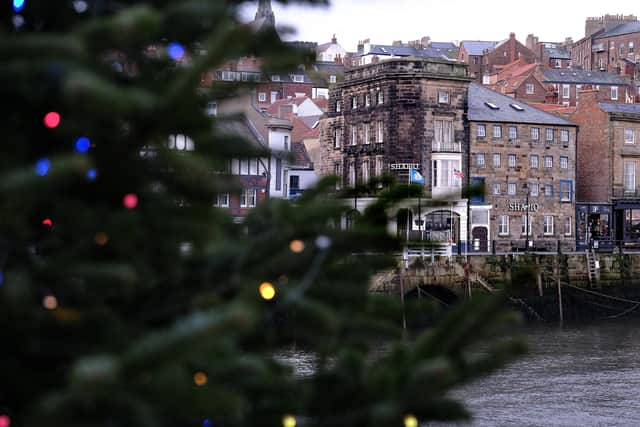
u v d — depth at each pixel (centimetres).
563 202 12556
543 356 6506
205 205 595
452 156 11625
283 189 9206
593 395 4894
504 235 12031
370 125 11944
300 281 621
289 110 15488
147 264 553
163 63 632
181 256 573
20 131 531
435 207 705
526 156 12256
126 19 443
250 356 559
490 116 12012
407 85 11506
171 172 567
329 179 697
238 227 645
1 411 533
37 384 506
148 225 545
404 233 679
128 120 506
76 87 413
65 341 506
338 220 650
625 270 11069
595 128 13450
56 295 530
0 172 452
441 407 541
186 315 563
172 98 501
